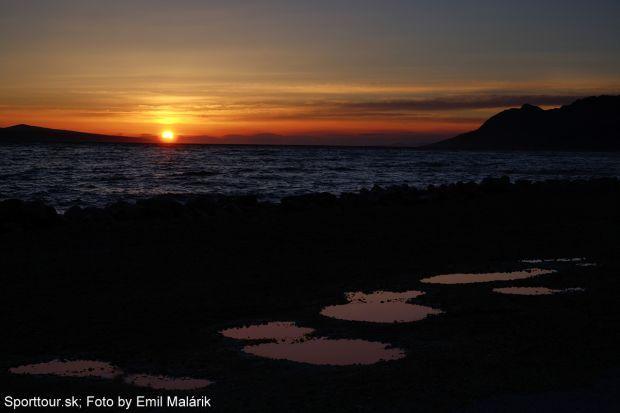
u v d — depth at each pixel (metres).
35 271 13.86
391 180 53.53
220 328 9.75
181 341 9.09
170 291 12.12
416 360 8.02
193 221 21.62
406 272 13.77
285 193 40.47
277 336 9.30
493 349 8.39
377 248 16.64
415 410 6.40
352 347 8.73
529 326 9.48
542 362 7.79
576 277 13.00
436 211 24.23
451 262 14.83
